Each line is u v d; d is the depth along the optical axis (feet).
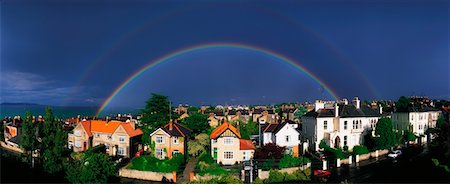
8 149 276.41
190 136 234.17
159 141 214.28
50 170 132.67
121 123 241.55
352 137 233.35
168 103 280.10
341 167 181.78
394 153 199.82
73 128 269.64
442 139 144.05
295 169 173.99
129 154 230.48
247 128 292.61
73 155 215.10
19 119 339.36
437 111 314.96
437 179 128.77
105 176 123.34
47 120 193.47
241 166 193.06
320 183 147.54
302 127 249.34
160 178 175.52
